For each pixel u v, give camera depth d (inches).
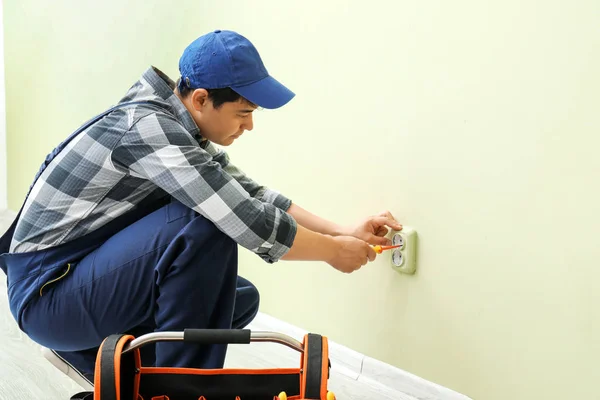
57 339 51.8
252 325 78.7
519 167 49.9
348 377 65.7
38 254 50.4
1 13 137.9
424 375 59.5
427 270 58.0
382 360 63.7
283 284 75.7
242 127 51.9
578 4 45.2
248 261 81.4
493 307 52.8
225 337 38.9
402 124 58.9
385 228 61.5
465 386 55.8
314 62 67.9
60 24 116.6
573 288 47.1
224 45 48.0
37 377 63.7
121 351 38.0
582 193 46.0
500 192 51.4
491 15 50.8
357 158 64.1
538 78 48.1
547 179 48.1
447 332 56.8
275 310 77.3
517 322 51.2
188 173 46.0
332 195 67.6
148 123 46.9
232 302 50.6
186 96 50.3
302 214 61.0
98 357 37.2
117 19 100.0
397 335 61.8
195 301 48.4
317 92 68.1
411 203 58.8
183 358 48.4
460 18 53.1
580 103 45.6
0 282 97.7
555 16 46.6
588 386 46.9
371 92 61.7
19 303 50.9
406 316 60.6
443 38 54.6
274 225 48.2
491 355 53.4
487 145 52.0
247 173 79.9
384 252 62.1
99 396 36.5
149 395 41.2
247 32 76.7
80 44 111.0
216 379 41.3
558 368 48.7
